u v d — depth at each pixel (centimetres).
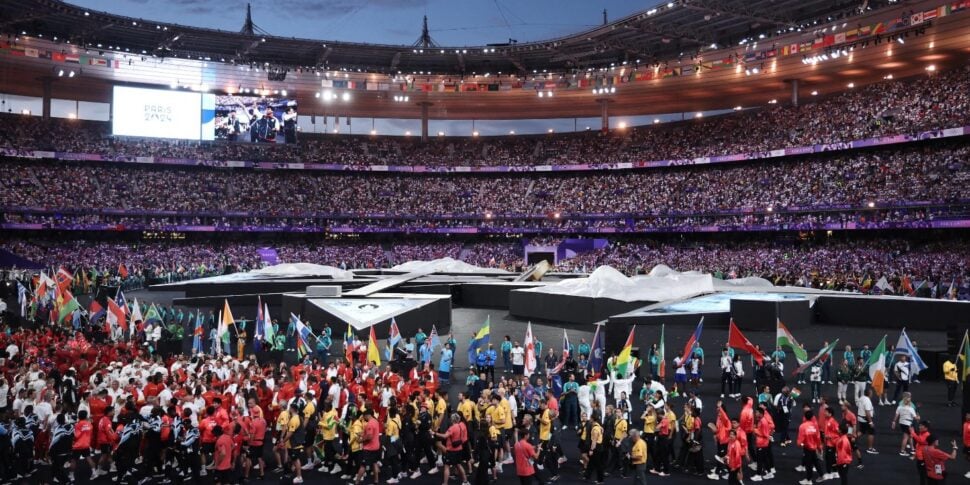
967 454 2295
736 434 2194
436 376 3216
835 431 2248
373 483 2338
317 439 2489
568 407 2911
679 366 3369
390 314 4934
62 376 3078
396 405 2470
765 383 3142
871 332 4709
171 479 2319
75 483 2325
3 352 3347
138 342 4022
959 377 3192
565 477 2388
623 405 2686
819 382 3212
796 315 4816
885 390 3391
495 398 2519
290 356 4366
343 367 3131
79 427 2361
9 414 2372
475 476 2327
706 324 4841
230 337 4634
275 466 2525
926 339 4381
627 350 3216
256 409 2412
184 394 2525
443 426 2462
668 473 2416
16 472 2330
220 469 2208
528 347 3625
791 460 2514
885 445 2622
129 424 2303
